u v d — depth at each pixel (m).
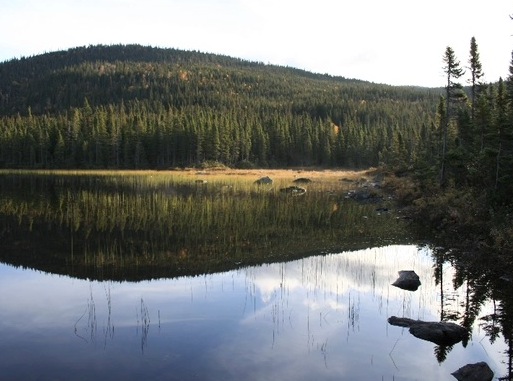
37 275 17.27
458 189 32.28
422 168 40.66
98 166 100.06
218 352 10.71
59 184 58.12
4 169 98.62
